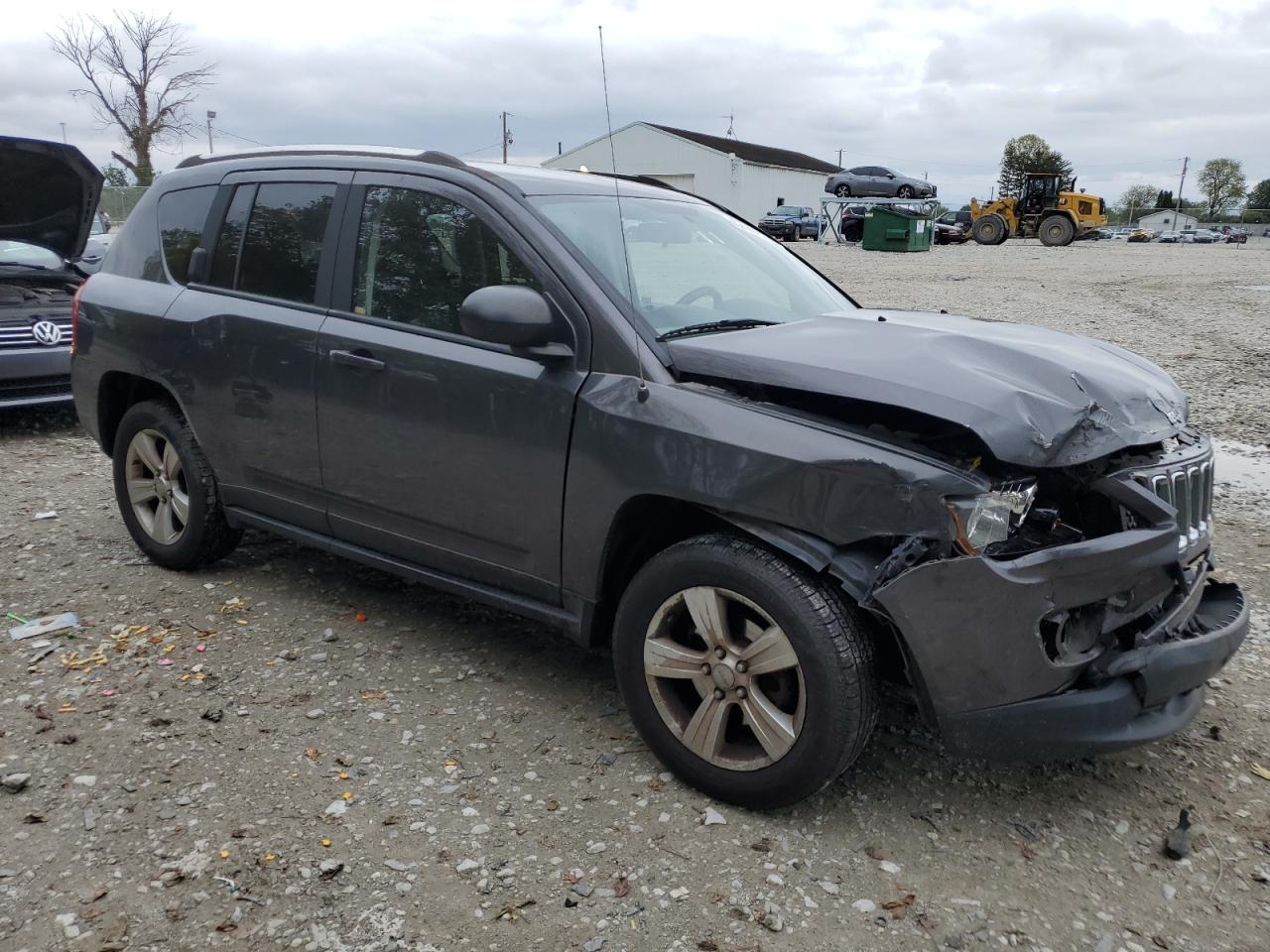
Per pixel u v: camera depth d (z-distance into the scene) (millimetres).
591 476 3166
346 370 3768
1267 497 6465
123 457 4852
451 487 3549
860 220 40344
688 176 58094
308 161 4160
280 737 3396
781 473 2797
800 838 2928
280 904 2609
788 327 3445
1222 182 123938
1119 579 2768
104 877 2695
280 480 4152
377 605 4516
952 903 2678
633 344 3154
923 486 2650
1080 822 3053
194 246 4477
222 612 4395
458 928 2541
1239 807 3146
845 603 2826
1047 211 41188
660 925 2566
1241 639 3080
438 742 3389
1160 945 2555
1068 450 2738
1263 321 15008
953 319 3795
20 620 4273
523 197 3535
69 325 7656
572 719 3561
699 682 3037
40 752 3273
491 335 3139
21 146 6535
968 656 2682
